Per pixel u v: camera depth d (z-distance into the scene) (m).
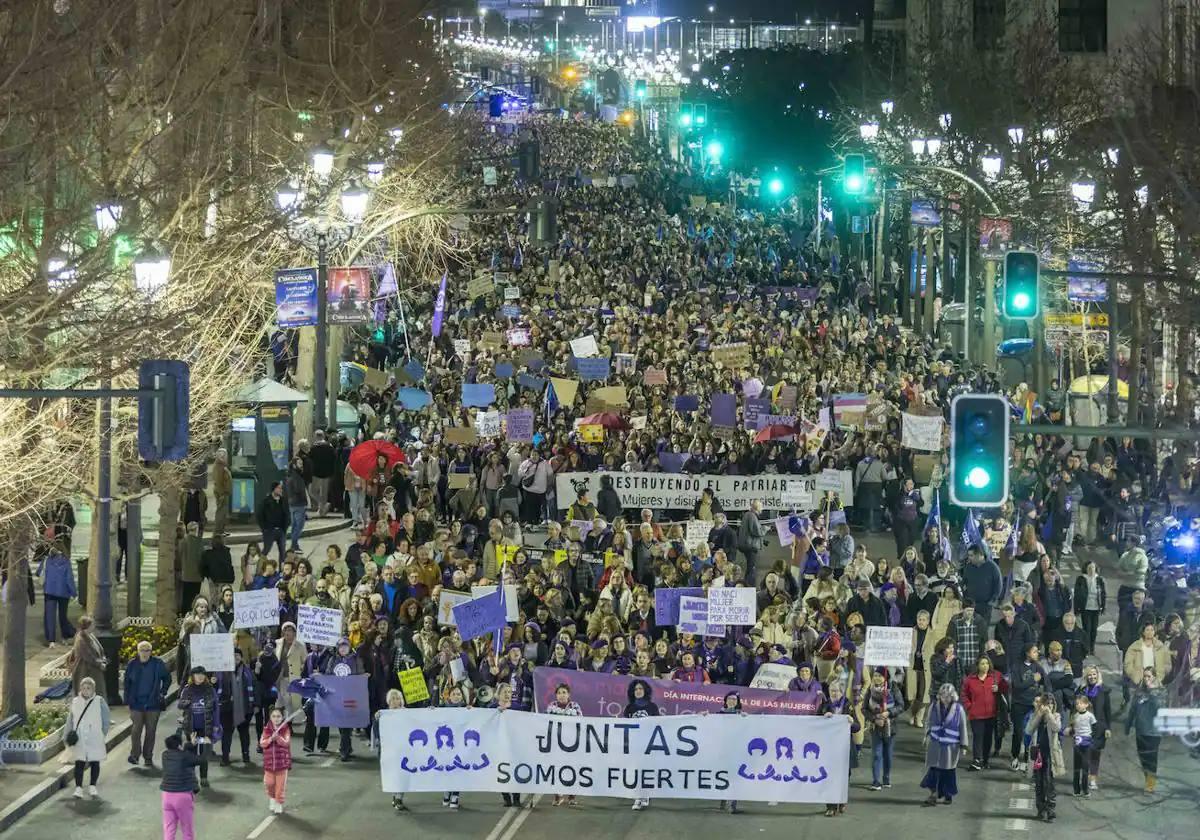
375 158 56.00
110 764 32.06
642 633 33.25
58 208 34.81
